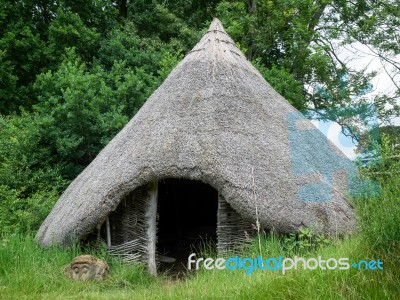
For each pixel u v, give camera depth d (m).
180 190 11.84
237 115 7.31
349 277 4.40
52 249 7.02
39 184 10.67
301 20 15.91
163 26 16.81
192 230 11.68
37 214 9.34
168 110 7.47
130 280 6.51
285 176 6.84
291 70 16.53
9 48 15.09
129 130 7.70
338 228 6.61
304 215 6.55
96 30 16.42
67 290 5.83
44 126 11.62
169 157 6.76
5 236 7.53
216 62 8.05
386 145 5.45
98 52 15.71
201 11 17.97
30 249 6.83
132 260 7.06
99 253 7.14
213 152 6.70
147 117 7.61
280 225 6.43
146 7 17.53
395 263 4.40
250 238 6.62
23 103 15.33
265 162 6.86
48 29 15.79
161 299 5.19
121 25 17.41
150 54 14.93
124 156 7.18
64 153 11.46
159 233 11.43
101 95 12.58
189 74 7.98
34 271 6.22
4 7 15.26
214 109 7.29
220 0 18.05
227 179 6.51
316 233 6.45
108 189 6.85
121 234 7.28
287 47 16.70
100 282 6.19
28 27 15.12
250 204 6.42
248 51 16.12
